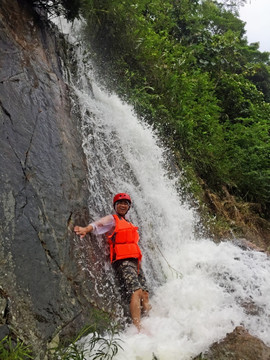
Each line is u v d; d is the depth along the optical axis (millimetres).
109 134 5742
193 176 7684
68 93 5086
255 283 4852
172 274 4934
